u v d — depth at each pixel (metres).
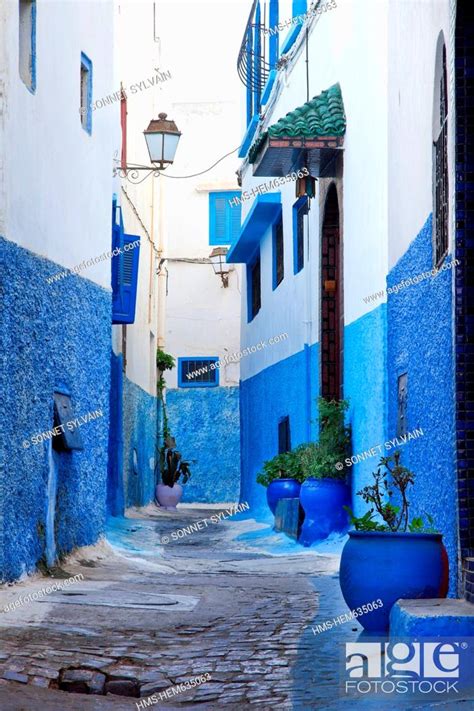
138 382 22.03
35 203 9.56
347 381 13.52
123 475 19.25
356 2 12.87
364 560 6.85
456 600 6.52
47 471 9.82
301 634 7.22
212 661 6.49
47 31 10.02
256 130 21.16
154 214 24.81
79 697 5.87
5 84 8.73
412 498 9.52
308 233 15.93
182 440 30.02
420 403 9.18
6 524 8.58
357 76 12.86
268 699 5.75
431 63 8.91
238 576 10.66
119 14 17.80
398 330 10.53
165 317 28.25
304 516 14.05
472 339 7.44
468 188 7.52
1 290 8.56
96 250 12.02
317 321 15.30
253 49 21.31
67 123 10.77
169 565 11.65
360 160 12.68
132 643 6.85
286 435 17.91
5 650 6.43
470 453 7.33
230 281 30.23
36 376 9.52
